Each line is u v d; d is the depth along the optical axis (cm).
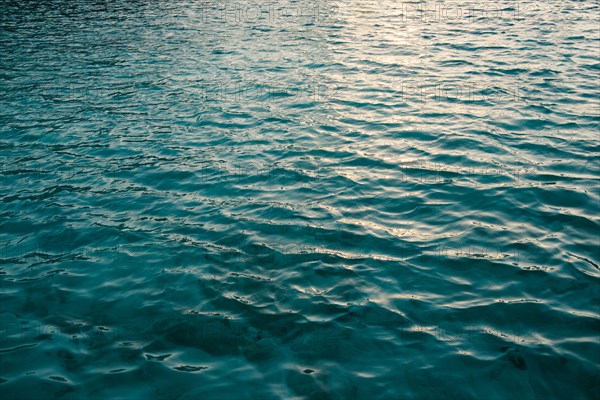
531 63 2308
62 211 1295
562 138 1605
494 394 764
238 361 829
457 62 2373
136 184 1417
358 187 1369
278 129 1741
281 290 992
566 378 787
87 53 2628
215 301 967
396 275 1027
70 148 1633
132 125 1791
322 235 1166
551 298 952
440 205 1274
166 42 2808
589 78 2102
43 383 795
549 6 3459
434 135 1658
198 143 1653
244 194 1352
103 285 1022
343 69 2325
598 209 1227
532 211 1231
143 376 805
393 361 823
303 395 765
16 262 1102
